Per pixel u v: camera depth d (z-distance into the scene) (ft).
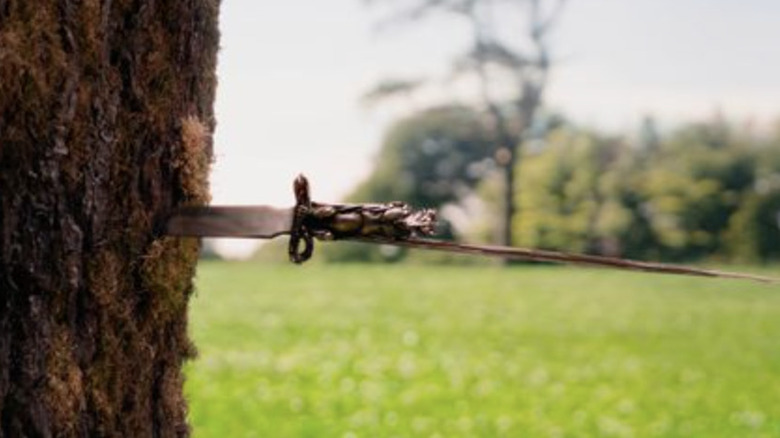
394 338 71.41
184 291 10.85
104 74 9.87
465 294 98.94
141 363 10.43
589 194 182.70
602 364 63.82
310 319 78.23
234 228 10.35
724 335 78.54
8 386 9.56
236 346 63.41
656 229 178.40
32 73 9.39
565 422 45.47
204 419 42.01
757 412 49.83
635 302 96.48
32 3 9.39
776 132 176.96
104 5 9.84
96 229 9.85
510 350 68.23
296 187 10.21
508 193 190.70
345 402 47.39
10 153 9.39
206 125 10.98
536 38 204.85
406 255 171.94
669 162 178.60
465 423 43.98
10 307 9.52
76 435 9.95
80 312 9.88
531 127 203.51
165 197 10.38
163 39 10.32
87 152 9.75
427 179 210.59
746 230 173.78
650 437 43.55
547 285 108.88
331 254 172.24
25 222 9.50
